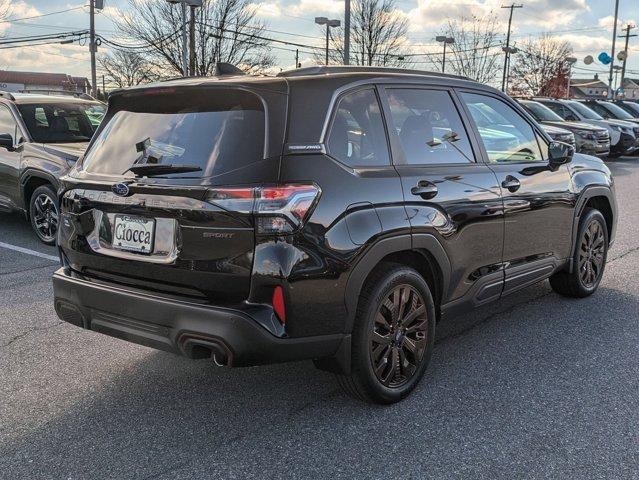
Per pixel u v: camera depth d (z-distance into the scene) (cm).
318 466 300
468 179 398
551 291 582
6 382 389
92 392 378
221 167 305
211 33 3038
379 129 360
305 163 308
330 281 310
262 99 313
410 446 318
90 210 350
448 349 445
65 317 365
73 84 7906
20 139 787
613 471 295
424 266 381
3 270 648
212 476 293
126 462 304
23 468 298
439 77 417
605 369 410
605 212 580
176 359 427
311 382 391
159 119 346
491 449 314
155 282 325
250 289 299
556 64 5794
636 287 595
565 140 1383
